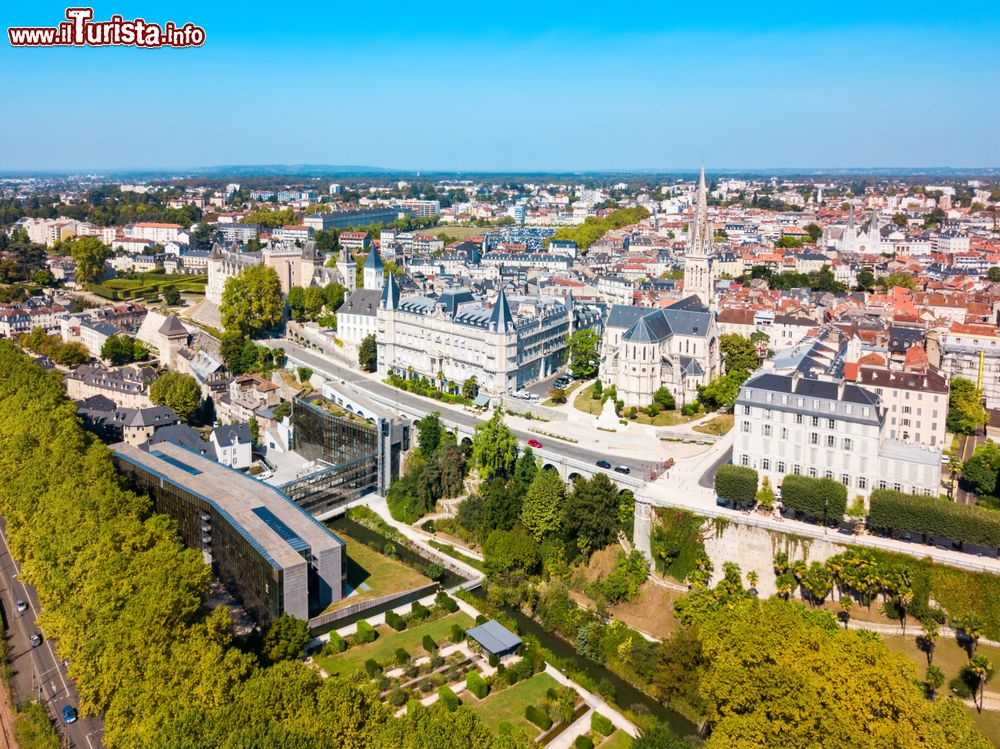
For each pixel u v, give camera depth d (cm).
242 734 19300
